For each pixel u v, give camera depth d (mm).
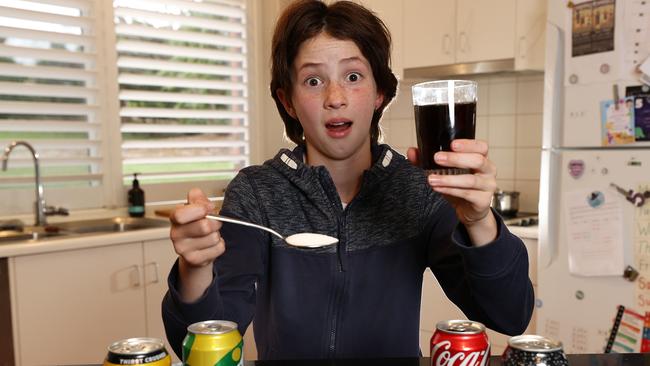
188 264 804
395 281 1025
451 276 1008
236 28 3314
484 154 771
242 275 965
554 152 2250
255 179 1077
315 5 984
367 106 986
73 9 2725
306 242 849
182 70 3090
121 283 2361
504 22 2627
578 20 2152
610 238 2102
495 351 2545
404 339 1021
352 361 906
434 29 2861
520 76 2988
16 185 2607
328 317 1010
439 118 784
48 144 2662
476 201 775
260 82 3436
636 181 2039
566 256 2225
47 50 2605
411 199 1049
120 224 2762
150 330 2465
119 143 2881
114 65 2832
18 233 2398
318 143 1008
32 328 2131
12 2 2527
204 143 3211
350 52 966
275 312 1018
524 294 885
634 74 2025
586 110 2154
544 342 752
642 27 1998
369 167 1078
